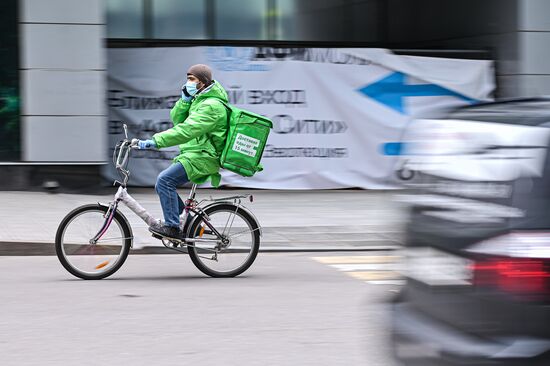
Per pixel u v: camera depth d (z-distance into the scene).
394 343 8.98
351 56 32.25
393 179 32.75
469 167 8.45
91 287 15.95
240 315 13.68
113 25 34.53
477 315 7.68
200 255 17.00
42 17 29.17
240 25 35.78
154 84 31.64
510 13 32.69
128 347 11.69
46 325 12.90
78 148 29.66
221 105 16.55
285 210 27.22
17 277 17.05
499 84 33.53
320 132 32.22
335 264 19.06
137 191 31.11
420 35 37.59
